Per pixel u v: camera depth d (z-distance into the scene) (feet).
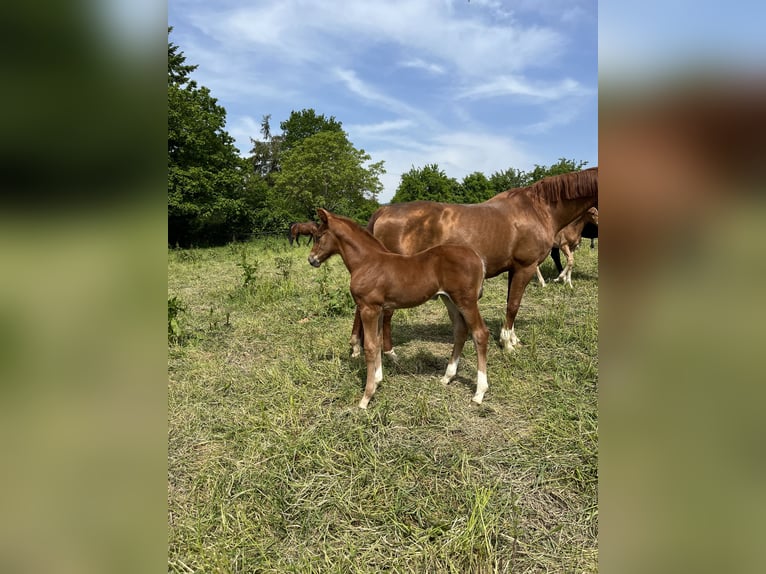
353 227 10.85
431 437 9.46
